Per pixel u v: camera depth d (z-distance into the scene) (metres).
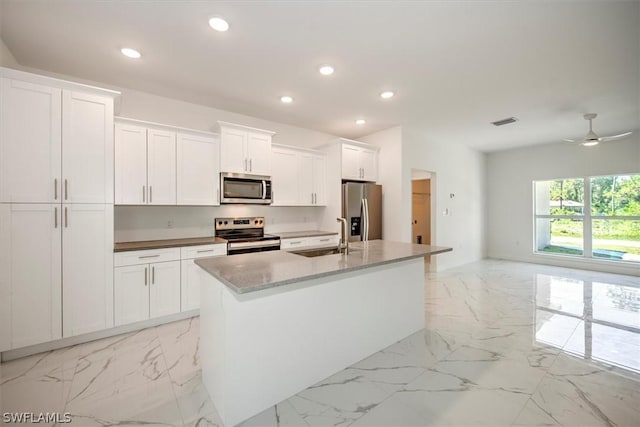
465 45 2.37
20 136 2.21
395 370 2.12
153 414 1.65
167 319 2.96
